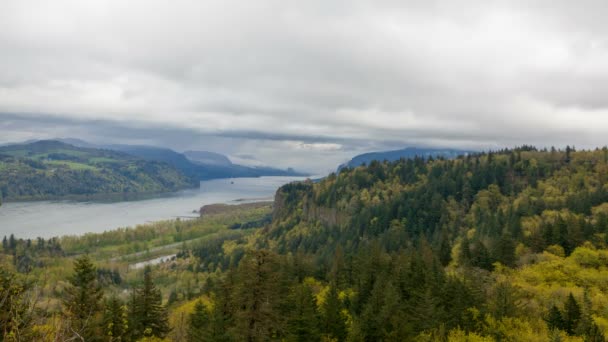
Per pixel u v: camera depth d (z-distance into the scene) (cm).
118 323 5775
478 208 19325
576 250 9412
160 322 7000
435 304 6328
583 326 5797
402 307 6328
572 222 10881
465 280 7056
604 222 10875
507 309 6288
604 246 9881
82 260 6119
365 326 5906
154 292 7031
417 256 8669
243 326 5484
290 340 5600
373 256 8850
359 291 7738
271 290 5631
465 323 6028
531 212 15500
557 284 8075
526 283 8056
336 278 9812
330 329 6078
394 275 8000
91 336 5019
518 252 10644
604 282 7944
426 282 7250
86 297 5784
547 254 9719
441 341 5697
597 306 6838
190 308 9306
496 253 9856
